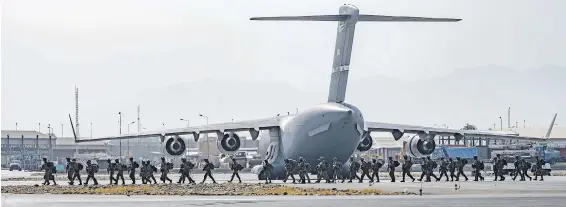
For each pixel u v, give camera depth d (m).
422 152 188.62
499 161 179.25
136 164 164.50
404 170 173.75
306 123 172.12
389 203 99.75
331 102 172.50
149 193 127.31
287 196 118.44
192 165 165.50
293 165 168.50
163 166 167.38
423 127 184.50
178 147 181.00
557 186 144.12
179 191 131.12
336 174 172.88
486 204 96.25
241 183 161.38
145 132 179.88
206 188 138.75
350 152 175.00
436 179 178.00
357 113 167.88
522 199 105.44
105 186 152.50
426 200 105.19
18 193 133.62
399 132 183.00
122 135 180.38
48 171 163.12
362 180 176.50
